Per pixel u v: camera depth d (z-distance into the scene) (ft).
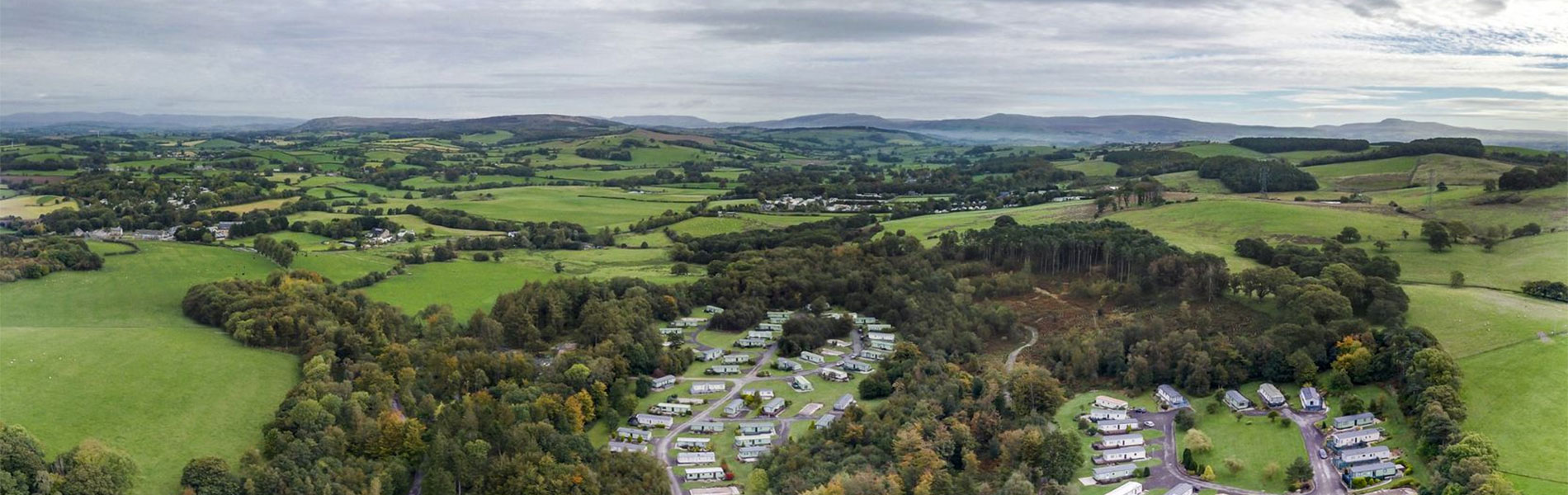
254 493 456.86
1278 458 522.88
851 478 487.61
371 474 494.18
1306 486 487.20
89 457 440.86
